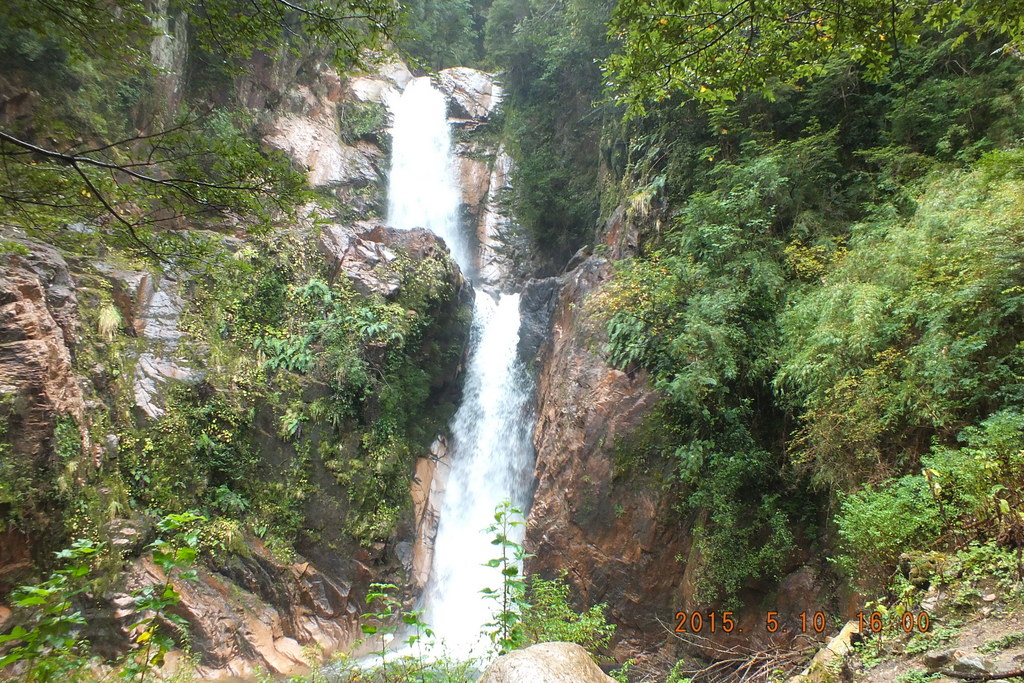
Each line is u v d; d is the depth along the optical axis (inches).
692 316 479.2
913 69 506.6
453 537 706.8
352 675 249.3
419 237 741.3
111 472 474.9
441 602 658.8
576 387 591.2
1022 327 285.6
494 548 680.4
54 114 580.4
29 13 285.9
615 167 780.6
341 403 620.4
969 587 204.7
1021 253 284.5
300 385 609.0
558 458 580.7
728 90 307.4
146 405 523.8
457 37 1242.0
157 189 255.1
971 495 230.7
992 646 172.9
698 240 530.6
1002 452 236.5
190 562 152.3
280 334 627.8
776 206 523.8
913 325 332.2
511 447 725.3
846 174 534.3
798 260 479.5
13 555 391.5
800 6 271.0
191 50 808.3
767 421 473.7
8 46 546.6
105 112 646.5
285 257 660.1
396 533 621.9
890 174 487.5
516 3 1129.4
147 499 494.0
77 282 527.5
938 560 220.7
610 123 812.0
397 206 996.6
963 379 286.8
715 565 438.3
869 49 279.9
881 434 330.0
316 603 545.0
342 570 574.2
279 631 509.4
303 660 491.2
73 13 291.0
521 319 788.0
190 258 306.7
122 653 410.6
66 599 142.6
